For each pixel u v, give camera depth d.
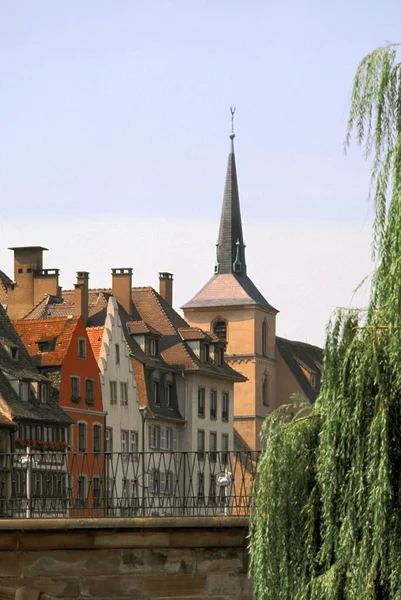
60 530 53.94
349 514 40.88
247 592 53.28
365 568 40.22
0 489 58.38
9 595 54.28
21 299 196.75
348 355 41.22
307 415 44.16
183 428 199.25
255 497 44.53
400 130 41.59
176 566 53.66
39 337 162.62
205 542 53.34
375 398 40.91
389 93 41.72
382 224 41.09
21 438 145.00
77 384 161.88
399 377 40.28
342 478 41.38
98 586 53.97
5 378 146.75
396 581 39.94
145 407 184.38
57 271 196.38
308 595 41.94
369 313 41.41
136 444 180.88
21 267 197.25
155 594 53.69
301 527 43.09
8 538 54.25
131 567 53.84
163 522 53.34
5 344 149.75
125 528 53.56
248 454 53.75
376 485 40.22
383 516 39.94
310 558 42.81
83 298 183.88
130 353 186.50
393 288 40.06
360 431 41.00
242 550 53.38
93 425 165.38
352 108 41.91
